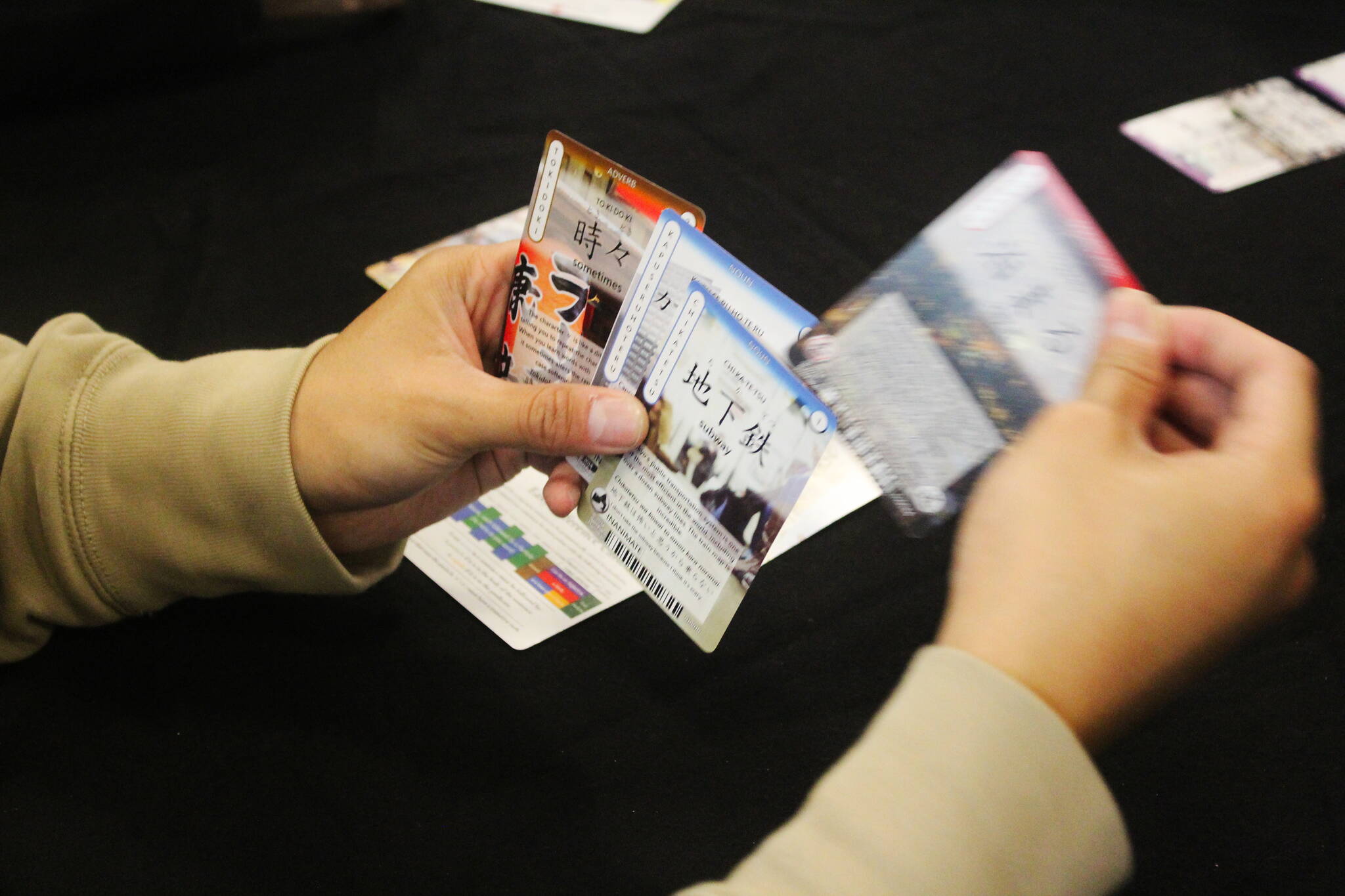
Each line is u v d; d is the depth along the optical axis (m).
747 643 0.66
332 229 1.03
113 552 0.63
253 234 1.03
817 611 0.68
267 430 0.60
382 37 1.32
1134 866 0.53
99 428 0.62
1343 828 0.55
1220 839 0.55
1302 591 0.44
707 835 0.56
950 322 0.64
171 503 0.61
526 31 1.32
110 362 0.65
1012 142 1.11
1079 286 0.62
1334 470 0.74
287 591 0.65
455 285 0.66
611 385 0.61
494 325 0.70
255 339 0.91
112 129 1.18
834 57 1.26
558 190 0.61
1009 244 0.65
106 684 0.64
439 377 0.60
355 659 0.65
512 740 0.61
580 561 0.72
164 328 0.93
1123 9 1.30
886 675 0.64
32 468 0.62
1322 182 1.02
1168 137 1.09
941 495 0.61
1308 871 0.53
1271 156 1.06
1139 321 0.48
